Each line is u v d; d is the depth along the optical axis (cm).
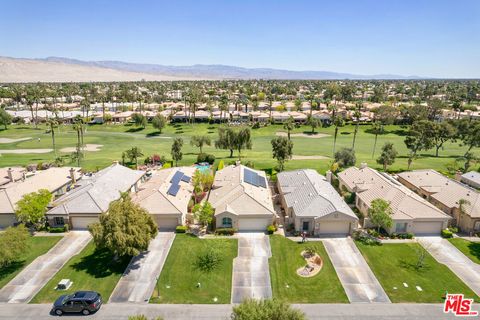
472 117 13825
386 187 5028
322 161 7938
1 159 8462
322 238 4288
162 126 12925
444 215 4372
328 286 3338
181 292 3250
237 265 3703
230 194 4900
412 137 8438
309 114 14912
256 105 17575
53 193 5494
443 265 3700
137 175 6241
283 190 5353
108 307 3041
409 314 2956
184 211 4675
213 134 12512
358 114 13812
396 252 3959
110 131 13300
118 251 3466
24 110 17912
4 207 4681
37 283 3388
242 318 2173
